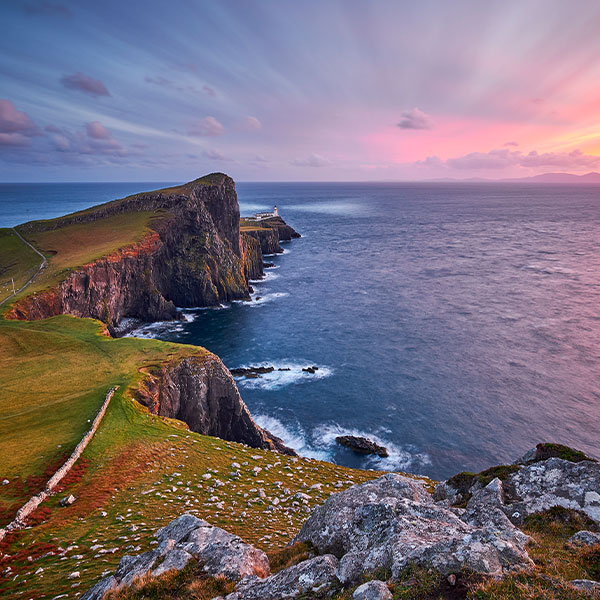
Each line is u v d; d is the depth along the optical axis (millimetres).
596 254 189750
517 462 22078
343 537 14688
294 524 24938
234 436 61156
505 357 85625
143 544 20469
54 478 30422
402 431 62969
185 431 42625
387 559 11703
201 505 27391
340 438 60875
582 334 96125
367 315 116000
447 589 9820
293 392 75438
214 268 139500
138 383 50438
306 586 11766
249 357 91500
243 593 12109
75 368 55438
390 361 86500
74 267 103812
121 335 107188
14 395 47000
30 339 66688
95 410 43344
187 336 106125
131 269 120500
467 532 13062
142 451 36750
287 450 58531
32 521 24984
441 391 73750
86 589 16656
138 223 142750
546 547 12859
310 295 140125
